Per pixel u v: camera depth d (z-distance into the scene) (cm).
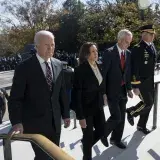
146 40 463
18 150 428
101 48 2889
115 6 2894
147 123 556
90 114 369
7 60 2845
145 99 475
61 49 4441
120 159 404
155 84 508
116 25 2666
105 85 409
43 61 286
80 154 423
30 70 280
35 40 286
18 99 281
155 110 518
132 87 459
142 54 455
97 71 371
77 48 4369
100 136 386
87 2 3753
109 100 415
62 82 304
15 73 284
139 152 426
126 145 453
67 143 464
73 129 528
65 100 308
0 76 1962
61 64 306
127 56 421
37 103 283
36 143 174
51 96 287
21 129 272
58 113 296
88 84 361
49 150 157
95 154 421
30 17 4344
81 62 364
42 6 4331
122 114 433
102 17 2870
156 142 460
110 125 412
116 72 408
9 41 4331
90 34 2933
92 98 366
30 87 282
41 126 285
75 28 4325
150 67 466
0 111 563
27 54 544
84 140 378
